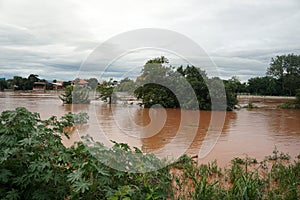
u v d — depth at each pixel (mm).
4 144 2338
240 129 9391
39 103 16562
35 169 2270
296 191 3332
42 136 2547
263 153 6027
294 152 6176
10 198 2215
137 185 2596
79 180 2176
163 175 2836
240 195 2975
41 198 2248
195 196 3020
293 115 14352
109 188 2273
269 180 3934
